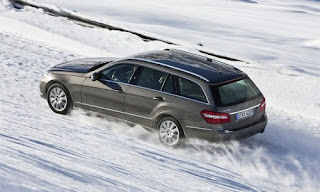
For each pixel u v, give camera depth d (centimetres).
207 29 4062
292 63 2917
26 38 2248
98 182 451
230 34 3997
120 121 1136
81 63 1266
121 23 3250
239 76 1073
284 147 1128
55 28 2728
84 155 609
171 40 2800
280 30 4622
